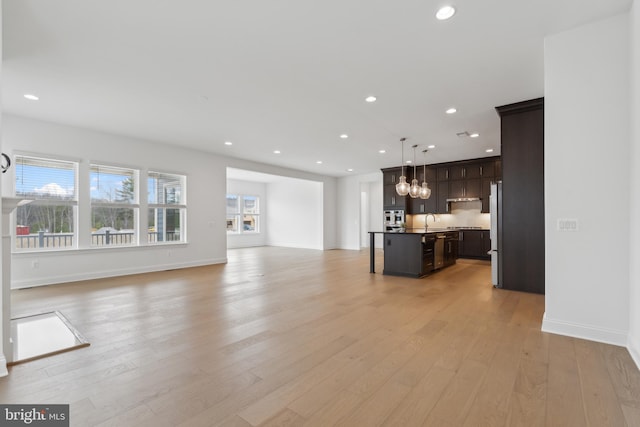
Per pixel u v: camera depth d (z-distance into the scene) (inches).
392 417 64.4
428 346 99.6
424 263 217.9
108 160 215.6
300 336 108.3
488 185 303.3
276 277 217.2
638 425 61.4
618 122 96.9
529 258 164.6
